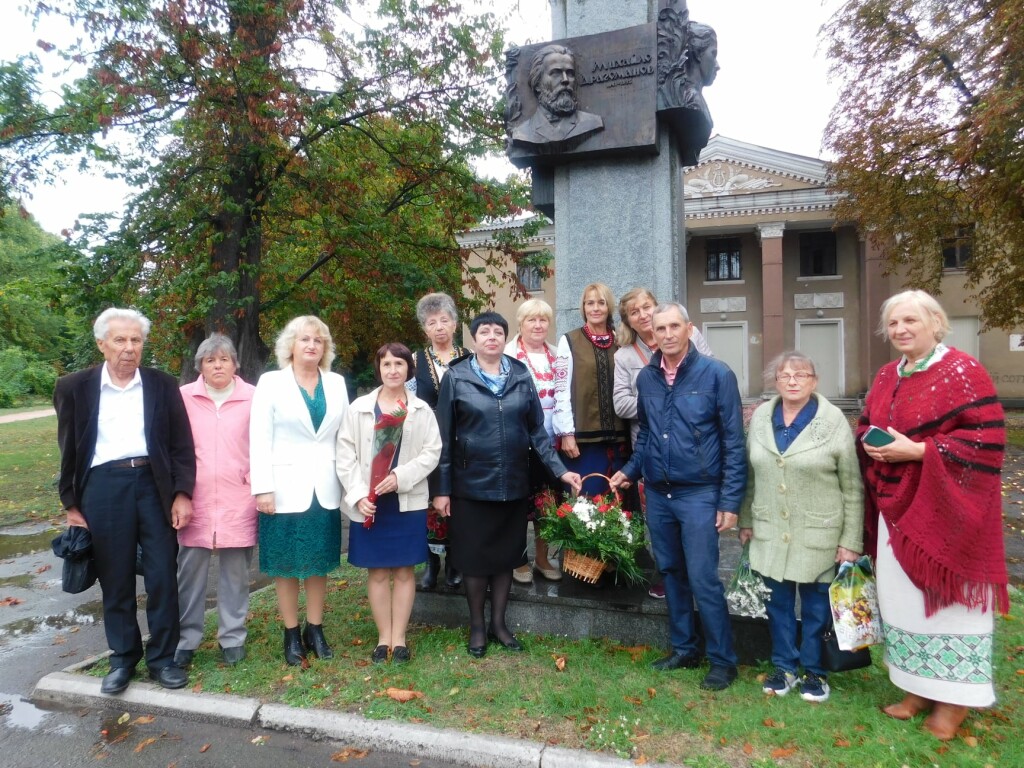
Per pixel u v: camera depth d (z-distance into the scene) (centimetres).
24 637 441
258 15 886
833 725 276
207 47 877
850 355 2162
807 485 295
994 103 1002
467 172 1135
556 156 462
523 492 352
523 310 399
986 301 1453
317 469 344
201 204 1005
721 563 430
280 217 1130
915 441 264
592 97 446
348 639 385
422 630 394
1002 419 257
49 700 338
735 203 2089
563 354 391
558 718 288
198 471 350
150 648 338
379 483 331
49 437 1812
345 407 355
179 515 339
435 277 1116
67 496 324
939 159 1330
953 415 258
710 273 2275
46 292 977
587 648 353
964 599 254
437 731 280
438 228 1313
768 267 2092
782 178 2081
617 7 465
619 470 382
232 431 356
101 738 298
